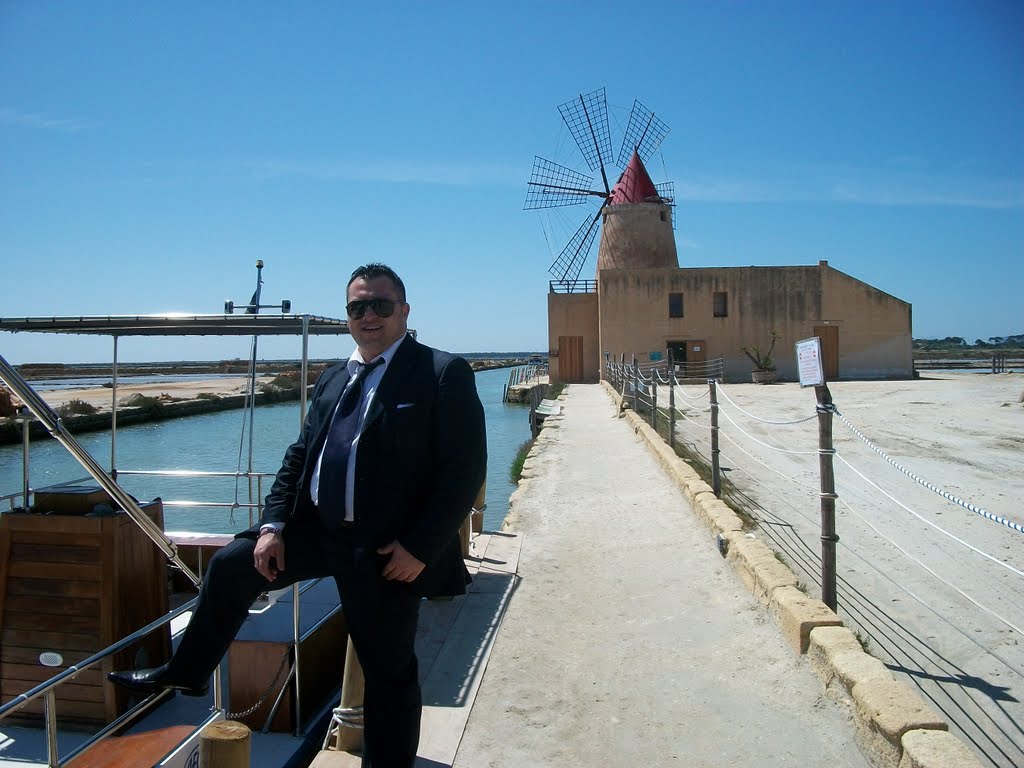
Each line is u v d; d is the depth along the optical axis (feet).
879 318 113.19
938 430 52.95
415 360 9.75
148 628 10.89
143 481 50.90
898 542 25.67
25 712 14.66
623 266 128.06
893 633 18.29
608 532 26.45
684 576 21.07
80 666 9.95
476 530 26.35
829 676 13.80
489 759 12.14
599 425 60.13
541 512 29.94
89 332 18.92
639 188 131.95
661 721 13.19
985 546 25.11
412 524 9.20
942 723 11.12
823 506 17.48
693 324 113.60
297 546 9.85
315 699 15.49
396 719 9.66
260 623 15.65
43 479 52.37
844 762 11.73
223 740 8.41
